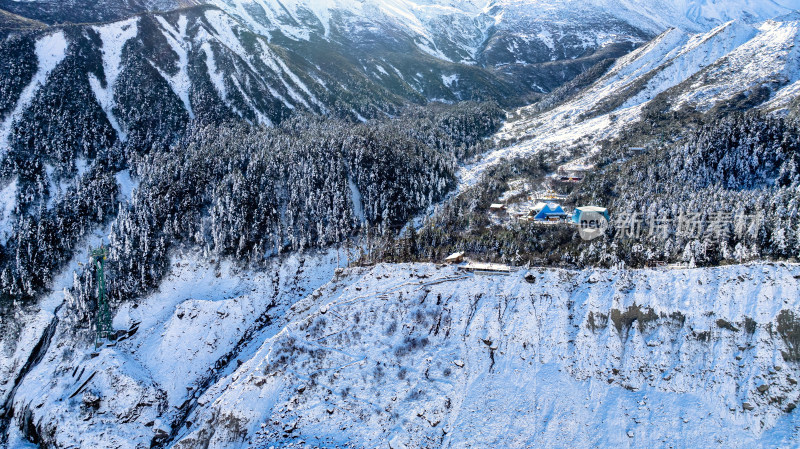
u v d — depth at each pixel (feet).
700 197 384.47
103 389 303.68
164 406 312.50
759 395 238.48
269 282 409.49
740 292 267.18
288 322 342.44
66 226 415.23
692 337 263.08
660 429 241.96
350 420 260.21
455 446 248.32
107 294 372.58
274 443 254.27
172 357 341.62
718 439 233.14
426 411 261.03
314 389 273.54
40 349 346.33
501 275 321.93
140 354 343.26
